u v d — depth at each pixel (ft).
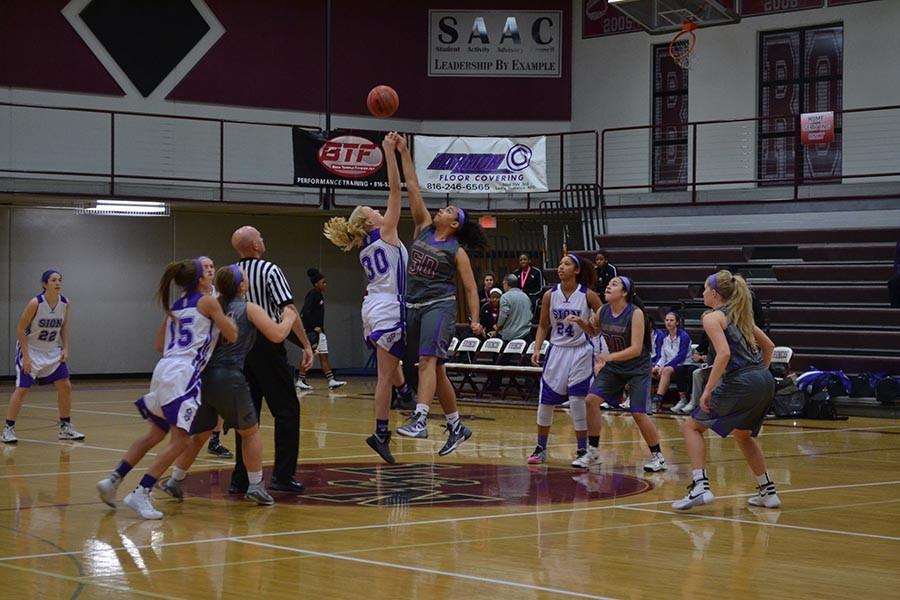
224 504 28.71
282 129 82.58
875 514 27.91
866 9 73.31
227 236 82.79
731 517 27.37
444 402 32.89
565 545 23.61
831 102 75.15
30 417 52.54
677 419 54.75
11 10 75.15
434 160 75.31
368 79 84.64
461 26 85.20
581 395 36.99
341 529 25.26
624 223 74.49
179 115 76.89
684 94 80.38
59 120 76.48
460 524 26.04
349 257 87.35
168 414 26.35
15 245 76.79
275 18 82.38
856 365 58.59
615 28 82.48
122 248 79.92
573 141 83.87
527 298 64.95
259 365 30.07
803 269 65.05
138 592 19.01
